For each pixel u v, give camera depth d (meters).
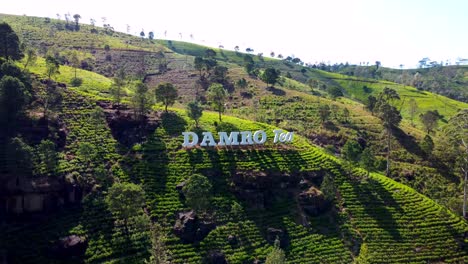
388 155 130.00
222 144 114.69
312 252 88.81
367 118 160.88
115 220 86.00
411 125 169.00
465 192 107.81
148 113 122.75
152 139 111.44
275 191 103.50
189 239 85.56
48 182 87.19
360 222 98.12
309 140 137.25
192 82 198.25
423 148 132.12
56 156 93.62
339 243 92.31
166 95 126.88
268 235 90.81
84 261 76.69
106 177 94.31
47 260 75.69
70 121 109.25
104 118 113.62
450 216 102.50
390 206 103.94
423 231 96.81
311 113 161.12
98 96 127.19
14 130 96.44
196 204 87.75
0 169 85.38
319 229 95.69
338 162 118.75
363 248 91.06
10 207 83.62
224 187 100.50
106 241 81.31
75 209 87.19
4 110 93.75
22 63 138.00
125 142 108.44
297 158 115.44
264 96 177.88
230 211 94.62
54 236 79.75
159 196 93.75
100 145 104.25
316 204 101.06
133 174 98.06
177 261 80.19
